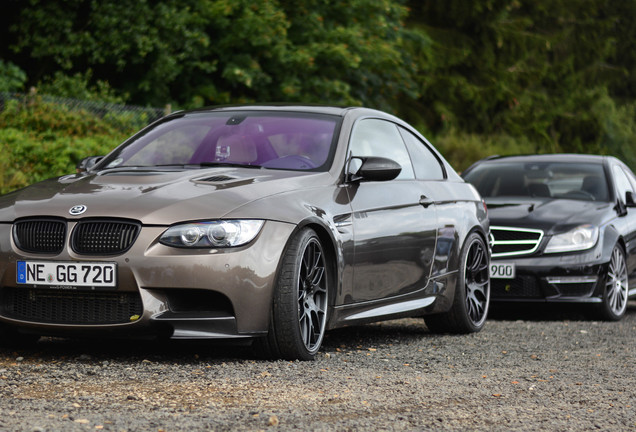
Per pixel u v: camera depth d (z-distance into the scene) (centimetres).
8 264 595
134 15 2233
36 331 598
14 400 468
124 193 607
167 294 580
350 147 725
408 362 655
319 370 589
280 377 554
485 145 3222
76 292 587
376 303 717
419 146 852
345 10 2553
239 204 599
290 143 712
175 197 598
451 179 884
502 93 3666
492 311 1162
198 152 715
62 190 627
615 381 594
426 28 3591
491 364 660
